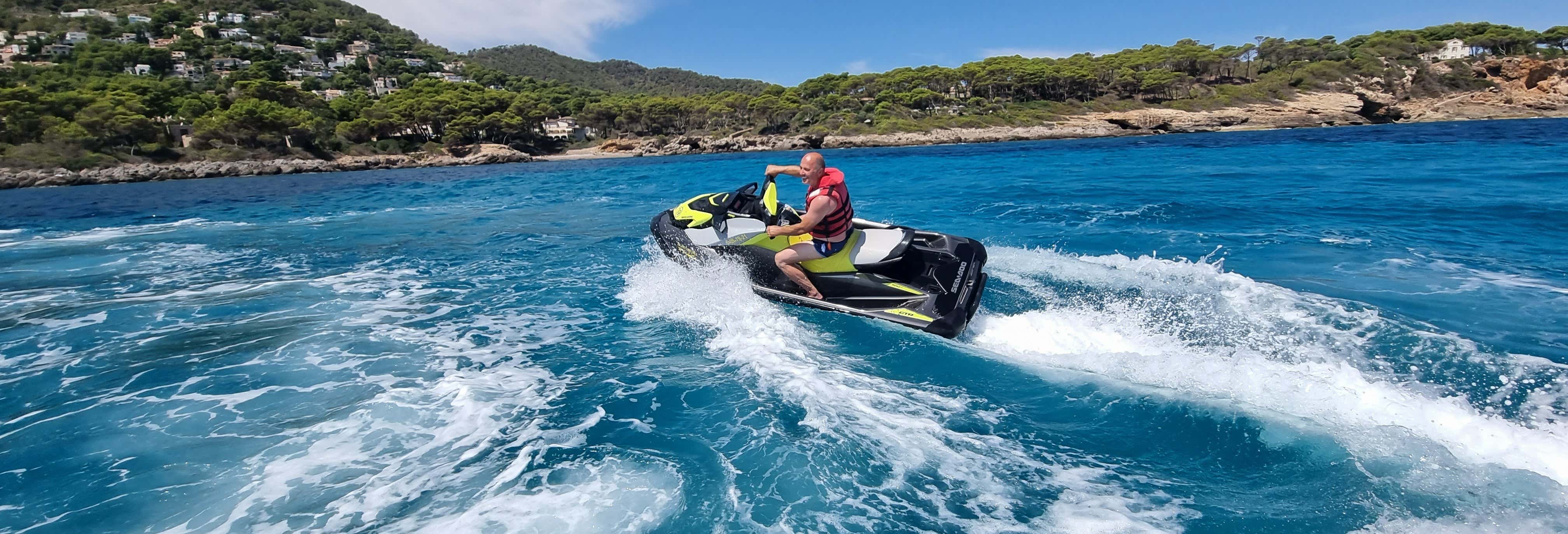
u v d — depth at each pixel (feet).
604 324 17.08
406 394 12.73
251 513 8.93
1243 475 9.43
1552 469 8.98
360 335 16.49
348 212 47.75
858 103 318.45
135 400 12.62
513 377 13.56
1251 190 43.11
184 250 30.66
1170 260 22.86
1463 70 315.58
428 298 20.22
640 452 10.34
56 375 14.02
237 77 334.24
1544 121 213.25
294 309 19.07
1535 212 29.45
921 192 50.11
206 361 14.70
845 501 8.98
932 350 14.61
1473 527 7.98
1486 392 11.73
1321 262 21.95
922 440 10.59
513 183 79.97
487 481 9.61
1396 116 281.33
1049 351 14.52
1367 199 36.06
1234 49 358.84
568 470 9.86
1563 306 16.22
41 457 10.50
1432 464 9.29
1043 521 8.53
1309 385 11.76
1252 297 17.63
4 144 152.97
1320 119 270.46
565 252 27.73
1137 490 9.21
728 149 264.31
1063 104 320.50
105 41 432.25
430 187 77.92
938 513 8.72
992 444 10.48
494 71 604.08
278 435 11.10
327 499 9.22
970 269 17.26
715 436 10.80
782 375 13.14
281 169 177.37
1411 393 11.78
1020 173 67.46
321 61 551.59
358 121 227.20
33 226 44.62
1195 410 11.23
